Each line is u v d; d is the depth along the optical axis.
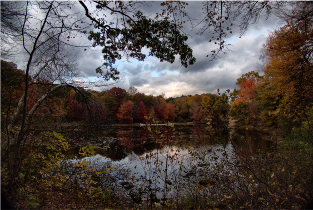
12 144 3.33
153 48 4.49
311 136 4.76
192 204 4.13
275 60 10.25
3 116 3.12
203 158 7.49
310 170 3.13
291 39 6.06
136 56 4.72
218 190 4.31
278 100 16.58
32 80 3.77
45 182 3.57
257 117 19.48
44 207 2.83
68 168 4.43
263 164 3.77
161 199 4.93
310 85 6.64
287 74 7.70
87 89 4.43
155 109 54.28
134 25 4.22
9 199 2.58
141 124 44.34
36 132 3.83
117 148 13.10
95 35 4.06
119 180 6.38
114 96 50.09
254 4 3.62
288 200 2.48
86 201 3.72
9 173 2.87
